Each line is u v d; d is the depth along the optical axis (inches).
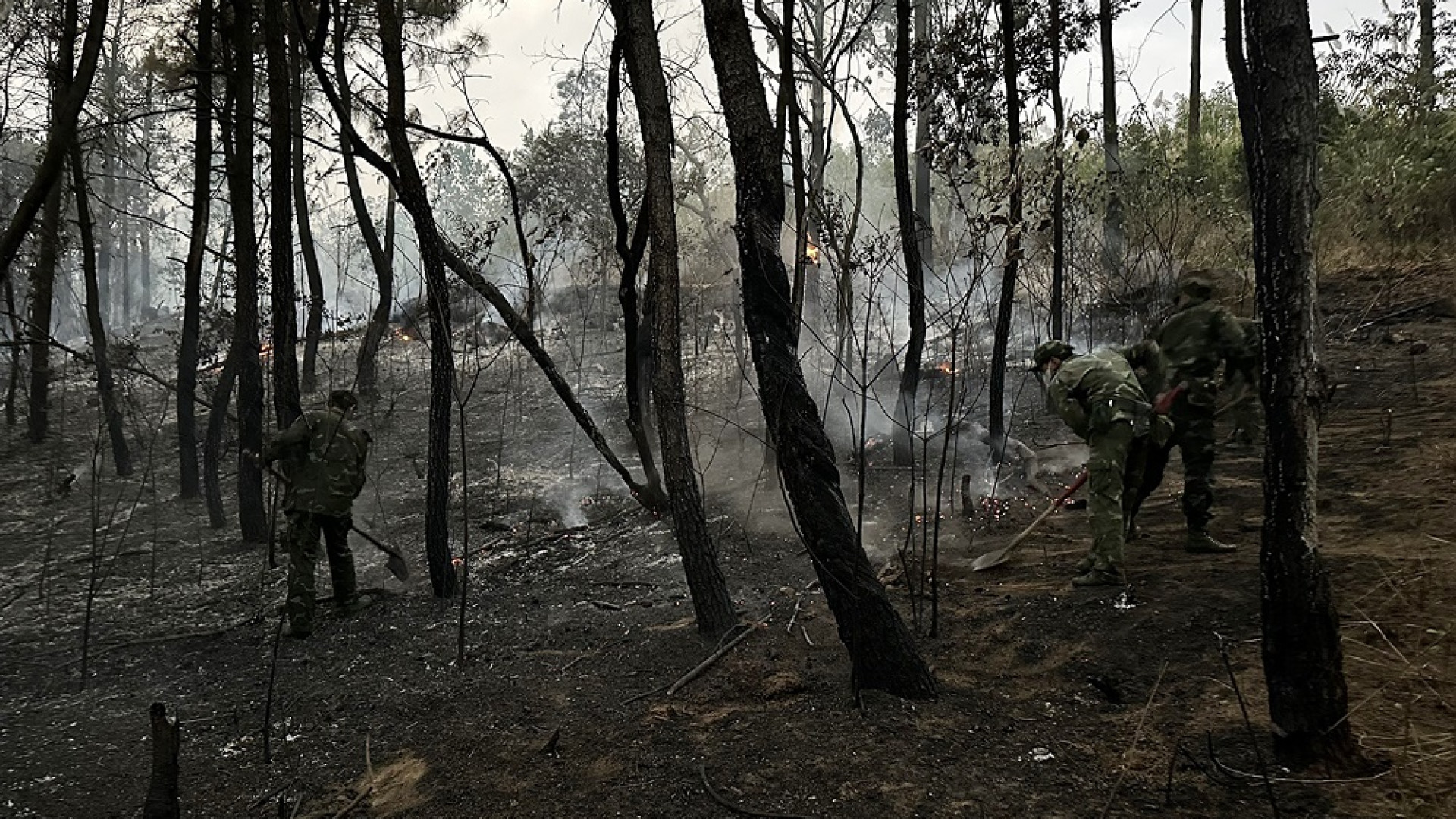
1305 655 113.6
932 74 291.4
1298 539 113.0
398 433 474.6
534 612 226.7
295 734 170.2
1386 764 111.7
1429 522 176.6
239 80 353.4
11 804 150.3
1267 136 109.7
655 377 190.2
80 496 423.2
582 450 411.2
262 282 474.6
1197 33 496.4
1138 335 359.6
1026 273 376.8
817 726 141.9
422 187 228.1
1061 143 263.1
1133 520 208.2
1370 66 486.9
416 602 247.9
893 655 147.9
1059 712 139.3
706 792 127.5
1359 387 284.2
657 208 190.5
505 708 165.6
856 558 149.6
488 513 339.3
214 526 367.2
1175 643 153.1
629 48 190.7
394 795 141.2
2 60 452.1
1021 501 258.5
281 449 235.0
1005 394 371.6
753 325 155.7
